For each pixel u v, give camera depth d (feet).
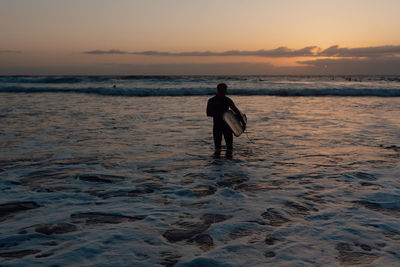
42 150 20.97
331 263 7.46
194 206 11.45
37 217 10.42
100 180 14.70
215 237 8.94
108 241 8.67
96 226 9.70
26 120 35.17
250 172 16.01
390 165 17.12
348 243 8.48
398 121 35.22
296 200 11.97
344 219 10.12
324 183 14.10
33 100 62.03
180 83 136.98
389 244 8.42
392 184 13.82
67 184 14.06
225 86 20.27
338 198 12.14
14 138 25.08
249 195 12.61
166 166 17.26
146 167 17.04
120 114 41.42
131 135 26.84
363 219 10.11
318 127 31.14
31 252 8.04
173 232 9.28
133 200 12.11
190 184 14.12
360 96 78.69
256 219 10.21
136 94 81.87
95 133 27.66
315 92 82.58
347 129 29.86
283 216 10.43
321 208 11.14
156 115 40.60
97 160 18.48
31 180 14.58
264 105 55.26
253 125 32.45
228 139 20.84
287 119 37.14
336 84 138.72
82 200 12.10
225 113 19.70
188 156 19.58
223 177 15.16
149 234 9.14
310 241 8.63
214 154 20.11
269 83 150.10
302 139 25.09
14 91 88.33
